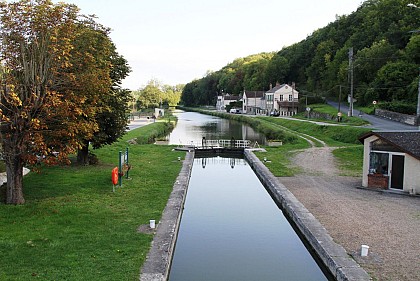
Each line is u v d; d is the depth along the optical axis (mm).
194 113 152000
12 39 15188
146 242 12492
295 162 31016
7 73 14961
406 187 20031
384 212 16688
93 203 17047
